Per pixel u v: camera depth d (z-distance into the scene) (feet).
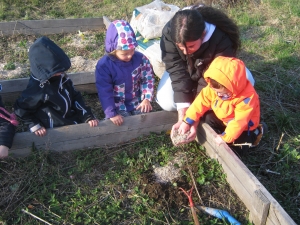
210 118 11.21
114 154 11.25
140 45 16.48
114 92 12.19
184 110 11.46
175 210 9.45
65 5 23.98
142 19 16.65
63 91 11.03
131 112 12.75
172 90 12.20
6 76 15.28
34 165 10.39
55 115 10.93
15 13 22.25
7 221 8.96
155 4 17.81
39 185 10.02
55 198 9.66
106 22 20.18
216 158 10.69
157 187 9.85
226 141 10.23
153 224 9.02
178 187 10.02
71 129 10.86
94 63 16.79
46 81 10.43
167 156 11.03
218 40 10.62
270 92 14.66
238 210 9.50
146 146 11.41
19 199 9.52
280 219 7.92
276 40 18.76
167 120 11.95
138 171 10.48
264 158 11.37
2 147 9.84
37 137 10.61
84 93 14.29
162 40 11.46
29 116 10.71
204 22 9.70
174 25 9.57
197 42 9.76
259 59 17.20
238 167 9.41
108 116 11.26
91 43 18.84
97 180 10.34
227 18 10.68
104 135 11.41
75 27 20.17
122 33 10.89
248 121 10.03
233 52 11.35
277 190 10.20
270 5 23.48
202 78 11.46
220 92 9.70
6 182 9.99
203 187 10.11
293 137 12.22
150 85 12.54
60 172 10.44
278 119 12.77
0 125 10.04
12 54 17.37
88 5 24.21
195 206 9.52
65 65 10.32
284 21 21.30
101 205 9.56
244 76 9.55
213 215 9.27
